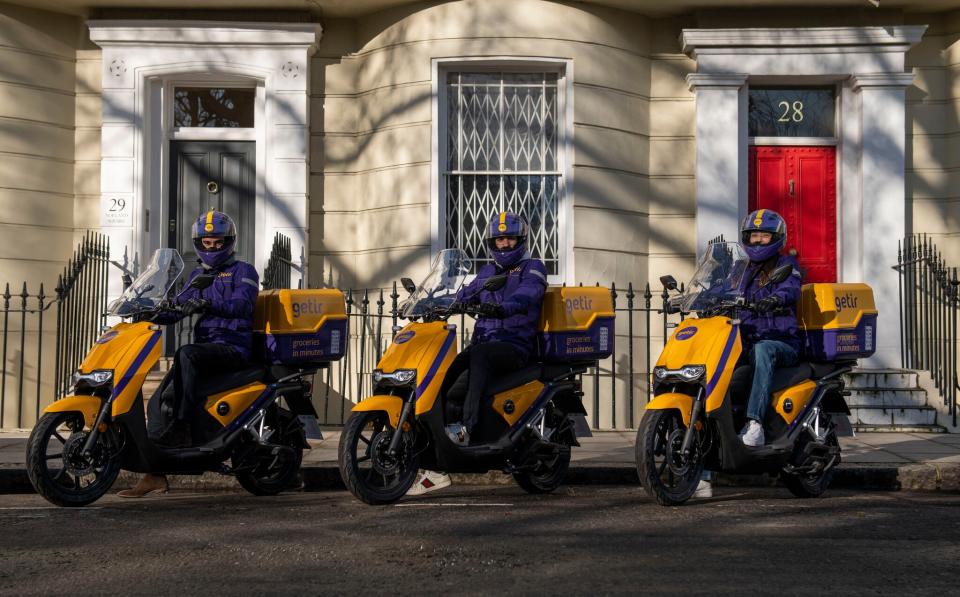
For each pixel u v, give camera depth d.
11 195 11.59
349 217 12.02
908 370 11.32
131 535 5.56
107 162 11.70
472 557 5.00
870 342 7.36
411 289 7.07
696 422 6.60
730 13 11.94
